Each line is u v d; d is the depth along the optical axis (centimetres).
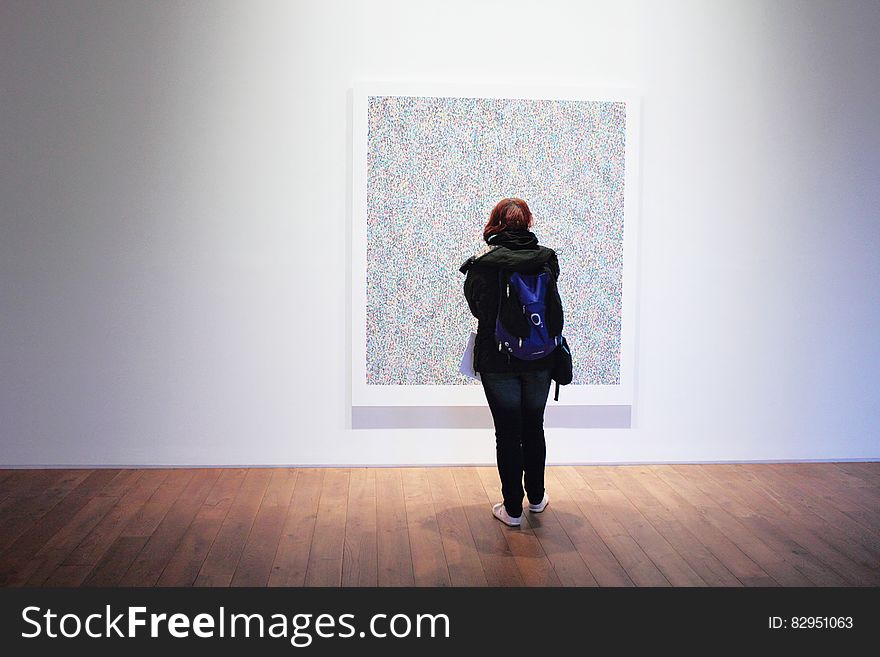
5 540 380
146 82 472
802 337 506
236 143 477
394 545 378
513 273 385
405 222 480
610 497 446
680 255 497
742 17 488
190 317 484
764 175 496
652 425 504
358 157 475
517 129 479
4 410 486
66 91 470
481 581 341
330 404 493
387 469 493
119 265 480
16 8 466
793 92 493
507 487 399
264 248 483
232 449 493
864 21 493
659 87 488
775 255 501
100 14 468
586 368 493
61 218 477
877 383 512
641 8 484
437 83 475
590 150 482
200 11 470
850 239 504
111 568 351
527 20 481
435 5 478
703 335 502
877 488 464
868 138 499
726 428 508
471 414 496
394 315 484
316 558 363
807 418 511
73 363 485
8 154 472
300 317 487
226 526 400
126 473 482
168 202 478
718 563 359
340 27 475
